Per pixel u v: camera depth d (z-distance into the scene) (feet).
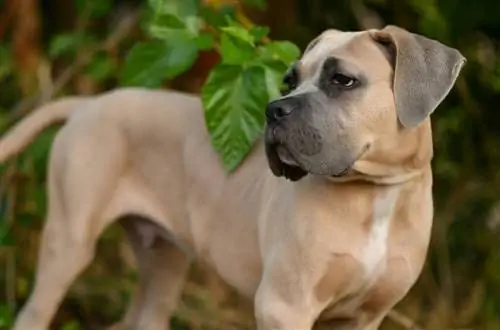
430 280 33.73
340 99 20.95
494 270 34.04
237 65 24.26
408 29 35.42
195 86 33.06
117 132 25.71
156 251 27.63
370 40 21.44
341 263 21.79
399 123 21.25
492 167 34.94
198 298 32.04
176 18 25.34
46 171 30.60
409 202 22.08
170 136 25.31
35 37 33.65
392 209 21.94
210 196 24.52
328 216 21.75
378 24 35.14
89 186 25.48
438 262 34.19
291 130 20.68
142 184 25.73
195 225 24.82
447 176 34.63
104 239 32.76
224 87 24.20
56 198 26.07
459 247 35.01
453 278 34.53
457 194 34.65
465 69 34.88
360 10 35.06
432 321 32.68
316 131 20.71
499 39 35.55
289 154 20.85
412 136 21.45
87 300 32.24
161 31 25.31
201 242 24.79
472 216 35.19
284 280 21.94
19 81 33.45
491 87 34.68
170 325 31.48
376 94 21.04
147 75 26.53
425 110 20.92
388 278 22.31
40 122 26.99
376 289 22.47
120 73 32.45
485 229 34.86
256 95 24.08
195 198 24.82
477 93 35.22
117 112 25.79
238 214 23.89
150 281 27.99
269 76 24.11
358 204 21.74
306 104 20.83
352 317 23.41
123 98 25.95
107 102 25.98
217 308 32.07
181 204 25.17
